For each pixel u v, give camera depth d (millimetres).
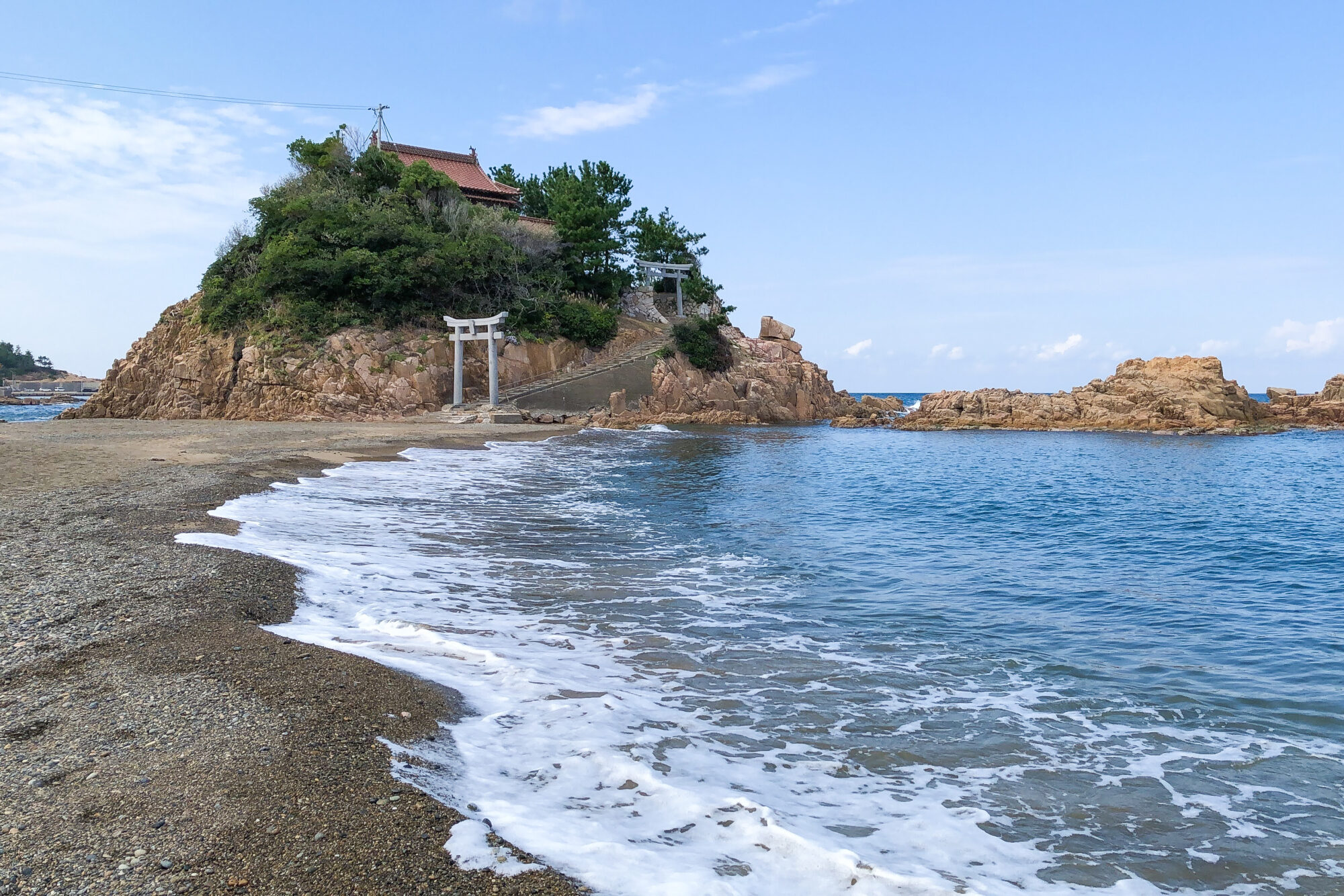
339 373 49375
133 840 4121
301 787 4723
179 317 55125
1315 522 19594
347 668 6844
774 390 65000
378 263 53094
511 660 7695
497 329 49250
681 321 69750
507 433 41312
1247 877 4680
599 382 58656
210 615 7965
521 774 5344
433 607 9461
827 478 27750
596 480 24766
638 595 10961
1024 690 7805
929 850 4801
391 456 28250
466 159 74500
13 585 8750
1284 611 11133
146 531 12008
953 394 62969
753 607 10625
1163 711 7305
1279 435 52562
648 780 5293
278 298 52531
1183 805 5531
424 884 3918
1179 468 33875
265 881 3855
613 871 4180
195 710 5770
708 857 4457
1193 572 13828
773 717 6863
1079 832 5133
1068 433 54312
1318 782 5910
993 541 16609
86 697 5949
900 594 11695
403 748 5414
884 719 6941
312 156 60438
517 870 4098
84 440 27578
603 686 7270
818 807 5297
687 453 35000
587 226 69812
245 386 49719
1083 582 12781
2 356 169125
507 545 14008
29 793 4551
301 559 11055
